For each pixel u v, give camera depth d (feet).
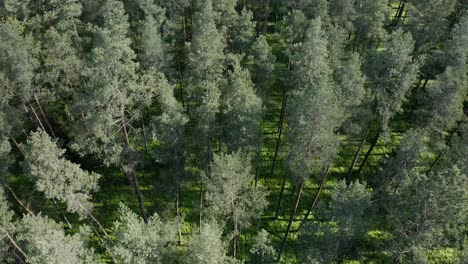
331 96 98.27
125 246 85.20
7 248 87.35
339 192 93.30
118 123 108.99
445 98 121.49
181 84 172.96
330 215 104.22
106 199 139.54
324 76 108.88
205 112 106.42
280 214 136.98
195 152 124.98
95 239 127.13
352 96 114.83
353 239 104.06
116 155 102.94
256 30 204.13
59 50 121.08
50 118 141.18
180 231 127.85
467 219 97.30
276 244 128.57
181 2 161.68
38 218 87.25
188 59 138.10
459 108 130.62
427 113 130.00
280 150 154.10
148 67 137.08
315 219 126.52
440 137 133.90
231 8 144.05
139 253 78.38
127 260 75.56
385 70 119.34
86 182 98.37
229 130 112.47
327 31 143.54
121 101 93.09
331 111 95.96
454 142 122.11
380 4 150.61
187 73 144.77
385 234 123.85
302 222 131.34
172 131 105.81
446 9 149.79
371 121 132.05
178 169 115.24
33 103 133.08
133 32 157.79
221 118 120.26
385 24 182.39
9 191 118.83
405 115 169.68
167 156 110.11
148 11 144.36
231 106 113.91
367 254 119.85
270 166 150.20
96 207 137.18
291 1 165.27
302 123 94.99
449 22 167.53
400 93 118.32
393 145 157.58
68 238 79.05
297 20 138.10
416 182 93.35
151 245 79.61
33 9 151.94
